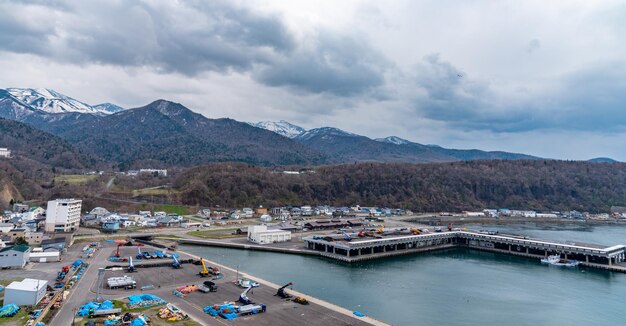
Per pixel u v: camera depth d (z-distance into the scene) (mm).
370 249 185750
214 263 142375
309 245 189500
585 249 173000
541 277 149375
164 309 87375
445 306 112562
